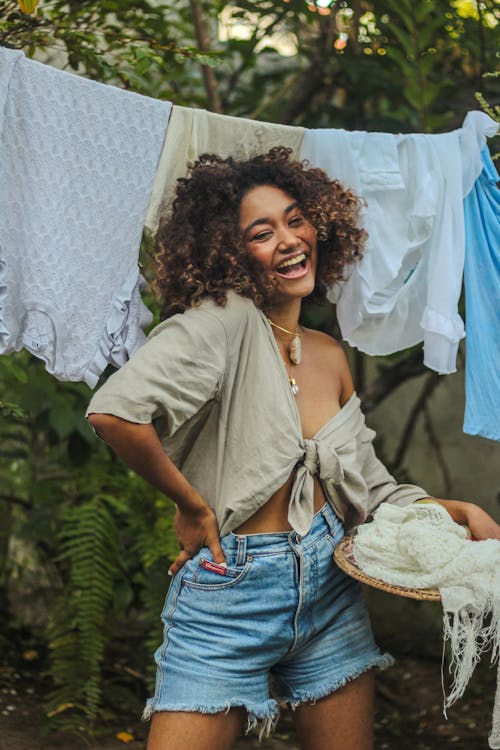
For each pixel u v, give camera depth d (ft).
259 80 14.37
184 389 6.82
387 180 8.16
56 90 7.13
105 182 7.38
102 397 6.72
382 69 13.01
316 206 7.54
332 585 7.45
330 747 7.57
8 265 7.16
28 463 13.62
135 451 6.78
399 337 8.57
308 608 7.30
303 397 7.66
